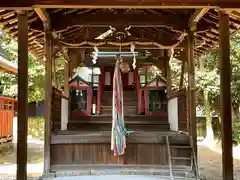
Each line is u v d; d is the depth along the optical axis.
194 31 5.67
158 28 6.60
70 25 5.68
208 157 9.23
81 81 7.89
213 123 14.01
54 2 3.90
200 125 14.45
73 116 7.69
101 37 7.27
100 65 8.17
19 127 4.00
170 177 5.27
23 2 3.90
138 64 8.13
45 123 5.69
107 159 5.81
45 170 5.58
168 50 7.68
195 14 5.18
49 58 5.69
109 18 5.68
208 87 11.18
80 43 6.41
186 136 5.70
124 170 5.70
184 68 6.78
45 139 5.68
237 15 4.87
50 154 5.73
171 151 5.73
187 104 5.86
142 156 5.80
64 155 5.79
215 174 6.73
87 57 8.11
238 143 11.45
